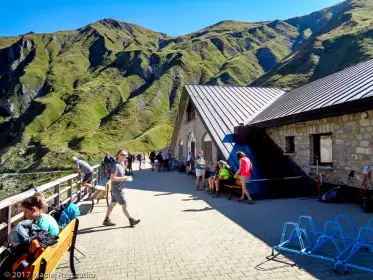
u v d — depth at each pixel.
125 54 174.00
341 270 4.78
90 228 7.72
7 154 86.88
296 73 86.69
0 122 134.88
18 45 197.50
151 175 22.78
